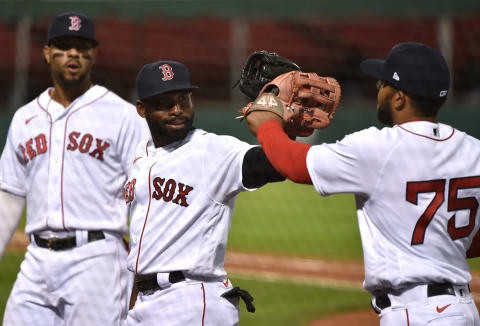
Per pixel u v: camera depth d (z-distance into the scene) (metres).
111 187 14.13
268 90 9.67
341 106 70.00
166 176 11.05
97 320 13.58
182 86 10.88
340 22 88.62
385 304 9.60
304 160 9.11
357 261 36.12
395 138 9.17
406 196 9.14
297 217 47.75
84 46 14.25
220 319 10.80
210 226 10.90
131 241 11.56
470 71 78.56
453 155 9.37
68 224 13.74
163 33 89.44
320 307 26.25
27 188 14.48
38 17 77.31
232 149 10.52
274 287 29.94
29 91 80.94
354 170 9.06
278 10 75.12
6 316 13.96
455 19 81.69
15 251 34.75
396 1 72.12
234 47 88.56
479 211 9.66
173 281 10.91
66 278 13.64
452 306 9.23
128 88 85.56
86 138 13.97
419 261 9.25
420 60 9.29
